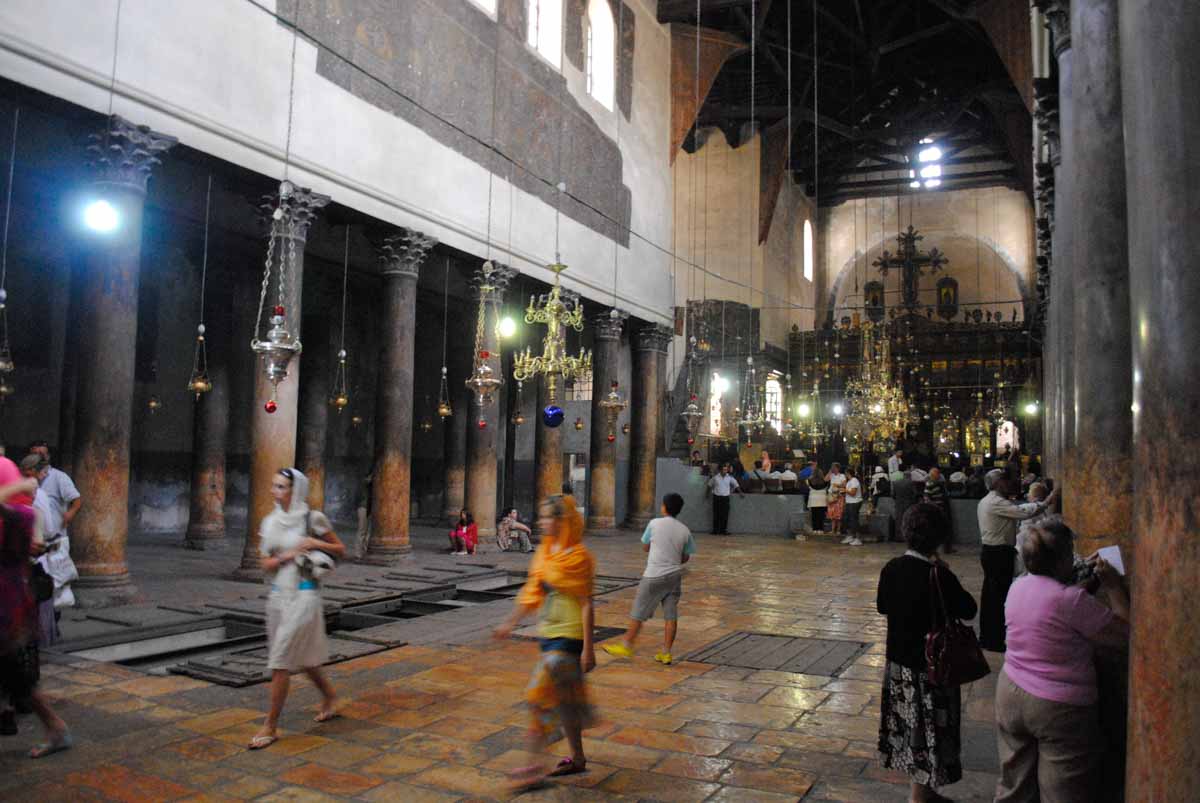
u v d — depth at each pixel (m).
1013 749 3.96
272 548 5.73
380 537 14.77
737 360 33.97
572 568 5.08
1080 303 6.68
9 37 9.23
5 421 15.34
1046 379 20.59
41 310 15.87
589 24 21.25
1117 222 6.52
